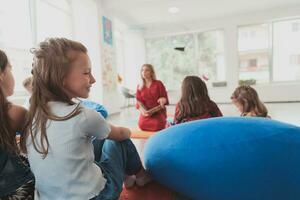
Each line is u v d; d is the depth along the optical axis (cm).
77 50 102
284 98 820
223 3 706
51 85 97
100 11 633
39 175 96
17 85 443
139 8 698
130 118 591
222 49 893
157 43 971
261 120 138
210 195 135
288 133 125
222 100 891
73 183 93
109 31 688
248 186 125
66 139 91
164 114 374
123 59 967
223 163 127
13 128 101
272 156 121
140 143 302
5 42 429
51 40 102
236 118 142
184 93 219
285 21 810
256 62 860
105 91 651
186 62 943
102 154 139
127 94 852
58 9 570
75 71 100
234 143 127
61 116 92
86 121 94
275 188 123
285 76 835
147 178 174
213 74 913
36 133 94
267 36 837
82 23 626
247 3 722
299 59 814
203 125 142
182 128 149
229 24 860
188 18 848
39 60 98
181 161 137
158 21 864
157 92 371
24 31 467
